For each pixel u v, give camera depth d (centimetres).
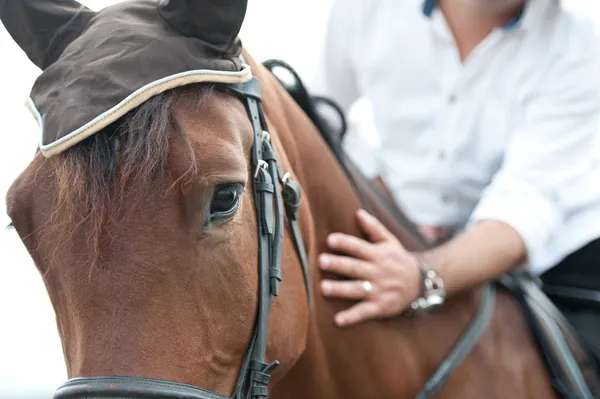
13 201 152
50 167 147
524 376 245
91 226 139
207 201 146
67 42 169
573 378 245
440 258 234
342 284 215
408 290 223
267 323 165
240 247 156
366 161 301
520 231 248
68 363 153
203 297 148
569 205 269
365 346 220
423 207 290
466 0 272
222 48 163
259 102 176
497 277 247
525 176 259
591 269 286
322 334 213
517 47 273
